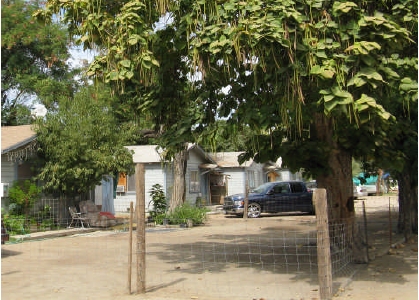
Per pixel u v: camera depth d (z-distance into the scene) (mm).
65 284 8320
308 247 11992
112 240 14445
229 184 32875
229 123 7719
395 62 6559
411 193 13719
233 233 15961
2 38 26359
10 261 10758
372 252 10539
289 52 6250
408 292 7180
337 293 7102
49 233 15359
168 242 13750
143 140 32031
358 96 6457
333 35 6586
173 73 8758
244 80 7715
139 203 7488
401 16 7094
